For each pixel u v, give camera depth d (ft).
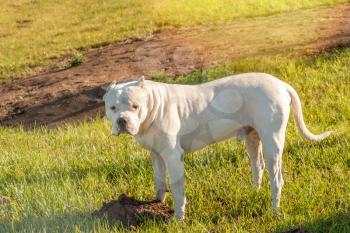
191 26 66.13
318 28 55.93
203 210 23.80
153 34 64.80
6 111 48.65
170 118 22.38
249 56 49.21
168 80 45.34
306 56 46.29
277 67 43.60
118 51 60.13
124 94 20.92
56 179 27.61
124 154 30.68
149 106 21.77
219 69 45.60
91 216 23.34
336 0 69.31
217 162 27.96
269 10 69.21
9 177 29.53
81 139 35.42
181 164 22.72
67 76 54.54
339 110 33.99
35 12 83.61
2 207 25.34
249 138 24.31
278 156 22.77
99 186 27.09
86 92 48.16
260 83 22.88
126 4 80.74
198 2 75.41
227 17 68.28
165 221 23.22
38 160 30.76
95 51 62.59
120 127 20.54
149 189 26.27
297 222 21.80
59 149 33.78
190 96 22.95
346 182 24.82
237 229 21.72
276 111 22.54
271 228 21.72
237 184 25.58
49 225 22.79
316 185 24.67
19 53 66.08
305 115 33.63
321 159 27.50
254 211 23.53
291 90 23.48
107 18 75.66
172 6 75.05
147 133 22.33
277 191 22.98
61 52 64.34
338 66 41.55
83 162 30.14
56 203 24.61
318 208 22.90
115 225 22.36
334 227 21.24
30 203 25.13
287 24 59.88
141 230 22.34
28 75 58.70
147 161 29.09
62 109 46.03
